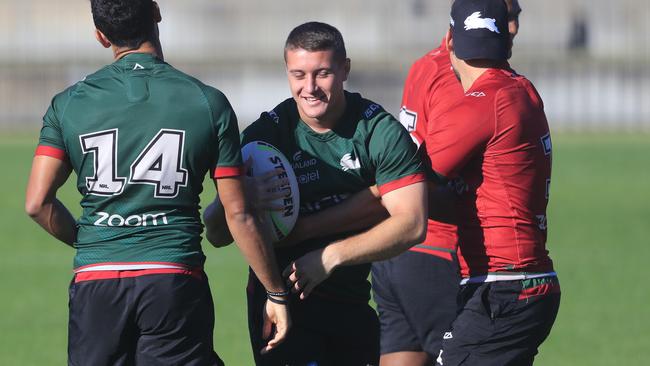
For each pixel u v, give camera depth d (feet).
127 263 48.88
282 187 54.29
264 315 53.67
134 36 50.62
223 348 93.15
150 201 49.11
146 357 49.44
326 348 59.52
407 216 52.70
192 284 49.57
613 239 159.43
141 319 49.08
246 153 55.36
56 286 125.70
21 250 152.56
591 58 377.71
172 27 416.05
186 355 49.73
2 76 388.16
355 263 53.01
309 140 55.42
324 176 55.42
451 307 67.21
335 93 53.01
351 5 411.75
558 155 287.89
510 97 55.11
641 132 363.56
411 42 410.31
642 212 187.83
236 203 50.11
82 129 48.98
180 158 49.06
